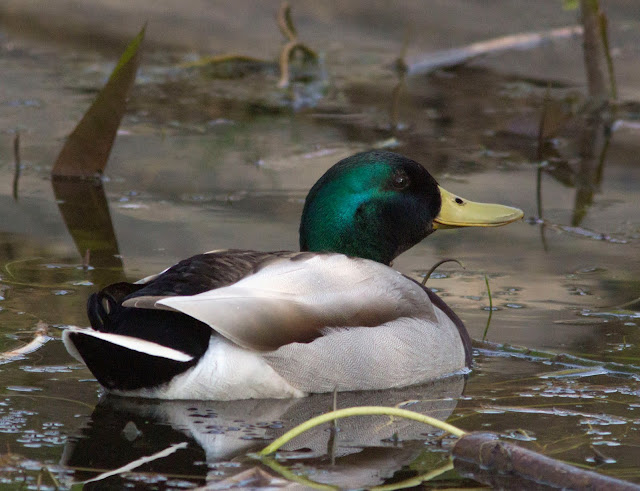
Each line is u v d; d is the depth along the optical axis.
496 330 10.17
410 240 10.02
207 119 18.91
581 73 21.83
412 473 7.11
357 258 8.98
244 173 15.92
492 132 18.41
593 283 11.64
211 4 25.19
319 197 9.78
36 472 6.97
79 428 7.73
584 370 9.22
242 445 7.54
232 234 13.04
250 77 21.73
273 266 8.49
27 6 24.64
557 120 18.22
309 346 8.35
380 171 9.76
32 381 8.61
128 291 8.46
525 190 15.38
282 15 21.86
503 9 24.38
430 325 8.99
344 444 7.61
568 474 6.84
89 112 15.16
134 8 24.66
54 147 16.92
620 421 8.08
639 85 20.97
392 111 18.66
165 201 14.48
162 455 7.31
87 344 7.87
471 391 8.77
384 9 24.47
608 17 24.00
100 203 14.31
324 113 19.44
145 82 21.08
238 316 8.00
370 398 8.59
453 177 15.86
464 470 7.14
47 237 12.80
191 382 8.14
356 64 22.34
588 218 14.22
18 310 10.20
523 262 12.40
